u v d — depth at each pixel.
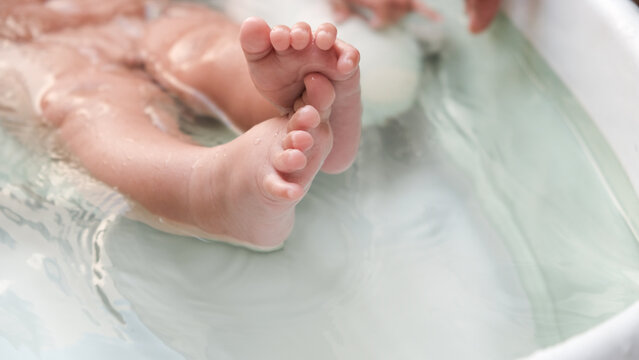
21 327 0.40
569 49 0.48
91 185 0.43
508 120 0.50
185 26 0.50
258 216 0.39
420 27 0.55
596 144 0.46
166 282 0.42
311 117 0.37
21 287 0.41
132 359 0.39
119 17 0.52
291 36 0.37
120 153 0.42
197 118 0.47
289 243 0.44
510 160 0.48
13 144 0.45
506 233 0.45
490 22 0.54
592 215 0.45
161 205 0.41
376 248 0.44
